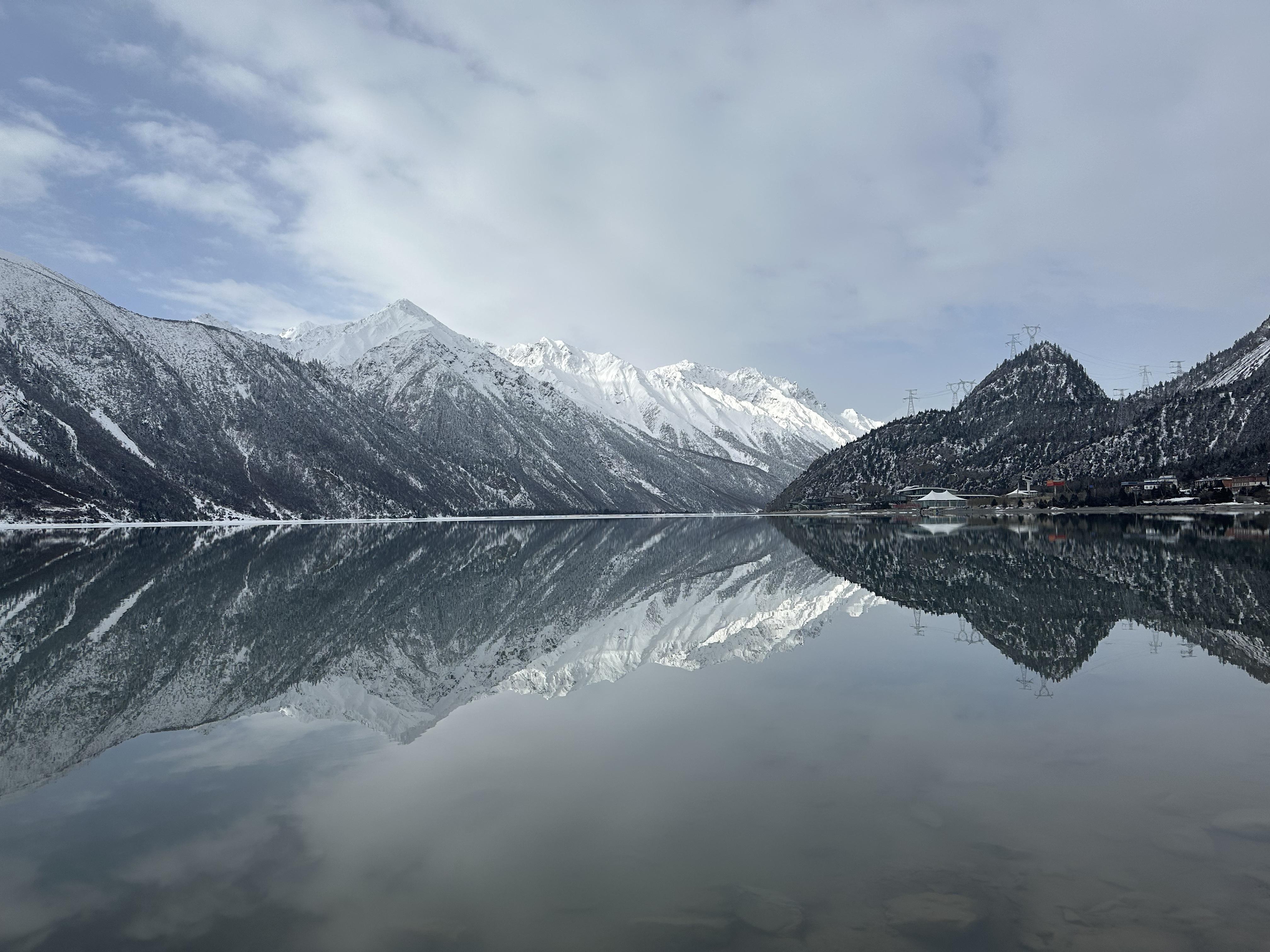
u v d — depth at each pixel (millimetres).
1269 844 11141
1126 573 46719
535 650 29734
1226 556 55062
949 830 11867
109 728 19625
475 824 12711
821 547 82812
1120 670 22781
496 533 142375
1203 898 9680
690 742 16875
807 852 11281
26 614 39375
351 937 9359
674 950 8758
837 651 27000
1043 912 9414
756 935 9047
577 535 134625
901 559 63750
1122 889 9961
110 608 41531
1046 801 12930
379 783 14820
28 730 19547
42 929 9773
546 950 8875
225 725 19766
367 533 137875
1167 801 12820
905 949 8664
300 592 49344
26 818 13555
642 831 12133
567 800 13570
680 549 91500
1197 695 19828
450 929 9438
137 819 13398
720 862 11023
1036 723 17625
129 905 10352
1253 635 28000
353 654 29312
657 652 28453
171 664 27734
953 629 30500
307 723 19734
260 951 9109
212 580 55500
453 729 18625
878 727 17625
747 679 23047
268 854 11758
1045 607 35062
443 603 44562
